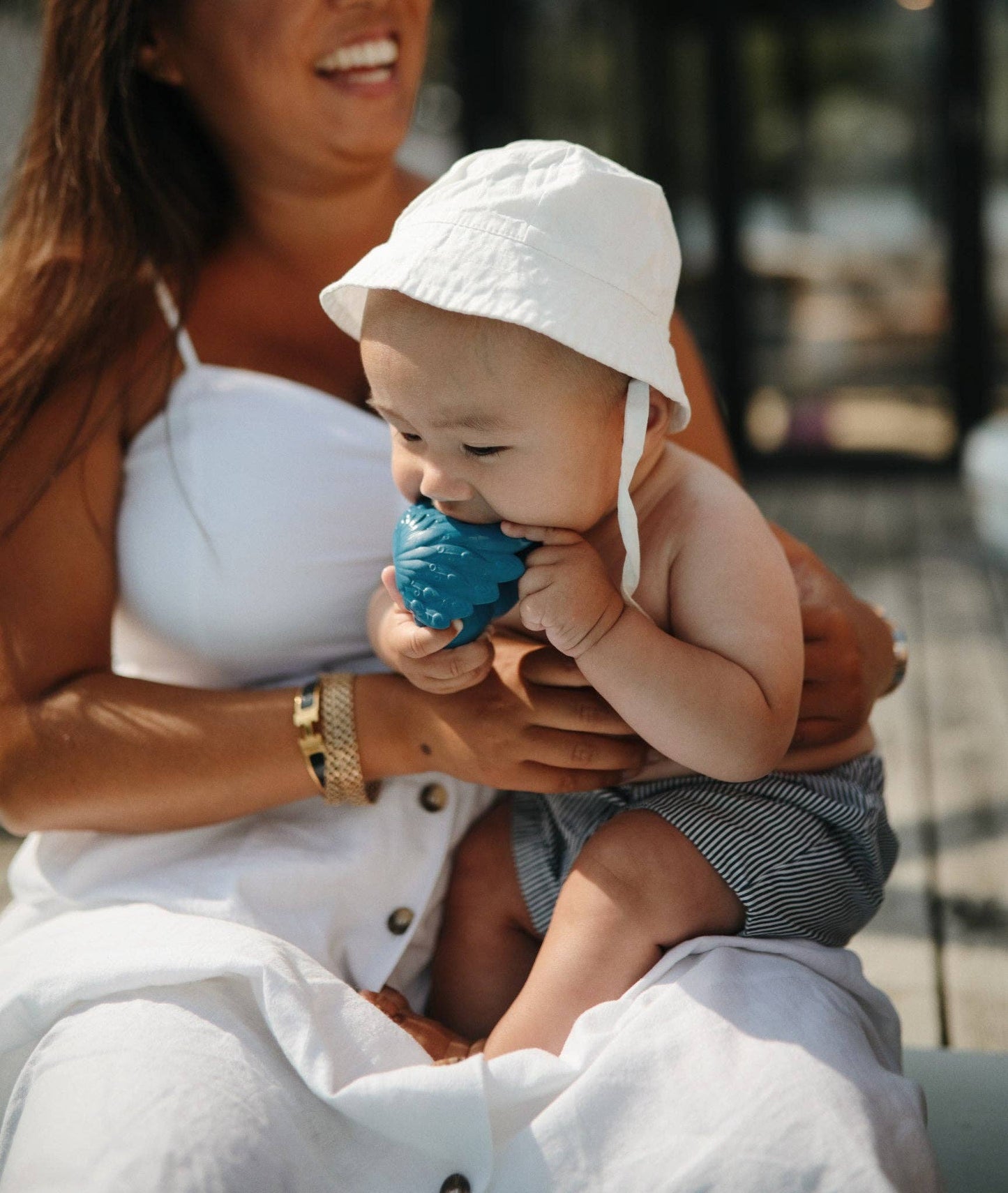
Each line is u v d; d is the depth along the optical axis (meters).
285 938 1.32
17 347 1.51
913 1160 1.11
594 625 1.21
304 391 1.50
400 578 1.23
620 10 6.68
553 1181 1.10
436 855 1.42
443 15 6.77
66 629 1.45
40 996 1.23
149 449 1.50
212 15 1.52
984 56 6.60
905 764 3.21
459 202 1.23
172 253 1.56
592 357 1.17
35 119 1.58
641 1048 1.14
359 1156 1.16
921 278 6.92
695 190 6.93
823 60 6.68
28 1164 1.08
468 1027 1.42
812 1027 1.17
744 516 1.32
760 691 1.25
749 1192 1.04
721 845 1.27
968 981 2.17
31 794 1.39
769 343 7.14
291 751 1.35
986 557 5.44
